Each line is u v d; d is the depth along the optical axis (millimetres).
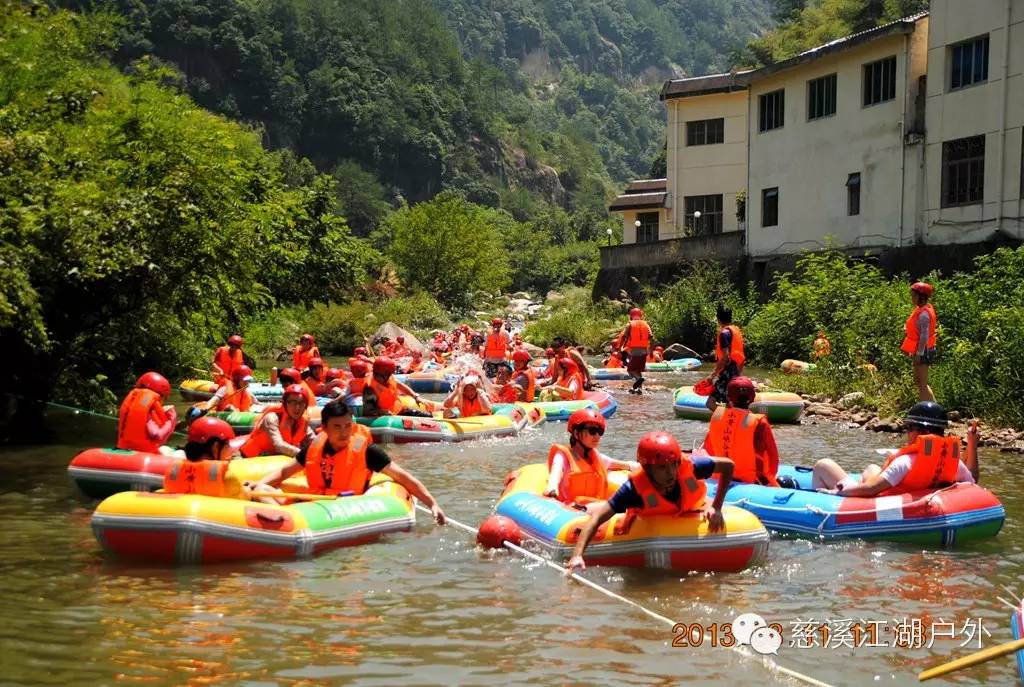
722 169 41594
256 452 10195
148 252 14062
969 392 14914
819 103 30516
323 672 5453
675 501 7461
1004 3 23656
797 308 26562
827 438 14406
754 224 33469
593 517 7410
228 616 6355
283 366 29641
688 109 42219
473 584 7113
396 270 55781
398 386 14734
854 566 7637
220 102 117250
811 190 30766
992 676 5523
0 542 8141
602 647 5883
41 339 13391
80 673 5406
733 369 14680
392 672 5465
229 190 16828
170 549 7461
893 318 20438
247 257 16781
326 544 7965
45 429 14406
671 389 22703
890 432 15000
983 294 18484
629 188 48438
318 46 130125
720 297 33062
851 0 48719
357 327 37562
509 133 152875
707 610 6594
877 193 28031
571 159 165250
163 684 5270
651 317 33906
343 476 8680
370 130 125562
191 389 18969
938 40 25625
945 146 25625
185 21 117875
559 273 83875
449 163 133000
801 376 20172
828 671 5590
